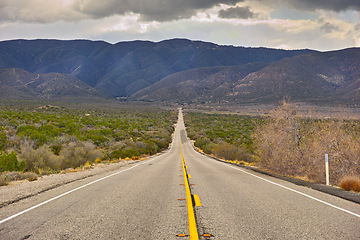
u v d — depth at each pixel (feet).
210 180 37.27
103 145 120.88
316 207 21.36
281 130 48.91
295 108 48.88
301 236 14.76
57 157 57.98
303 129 46.88
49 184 31.40
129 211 19.62
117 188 29.53
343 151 37.93
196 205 21.79
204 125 350.64
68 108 423.64
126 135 165.99
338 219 18.06
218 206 21.53
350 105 404.16
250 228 16.01
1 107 328.29
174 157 110.52
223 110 613.11
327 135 40.11
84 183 33.22
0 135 82.94
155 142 180.04
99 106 560.61
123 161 81.61
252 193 27.32
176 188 29.91
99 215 18.51
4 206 20.94
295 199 24.40
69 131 141.38
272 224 16.84
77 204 21.71
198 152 161.68
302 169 43.55
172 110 655.35
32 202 22.35
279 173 46.70
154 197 24.73
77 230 15.38
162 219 17.67
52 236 14.42
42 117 208.33
